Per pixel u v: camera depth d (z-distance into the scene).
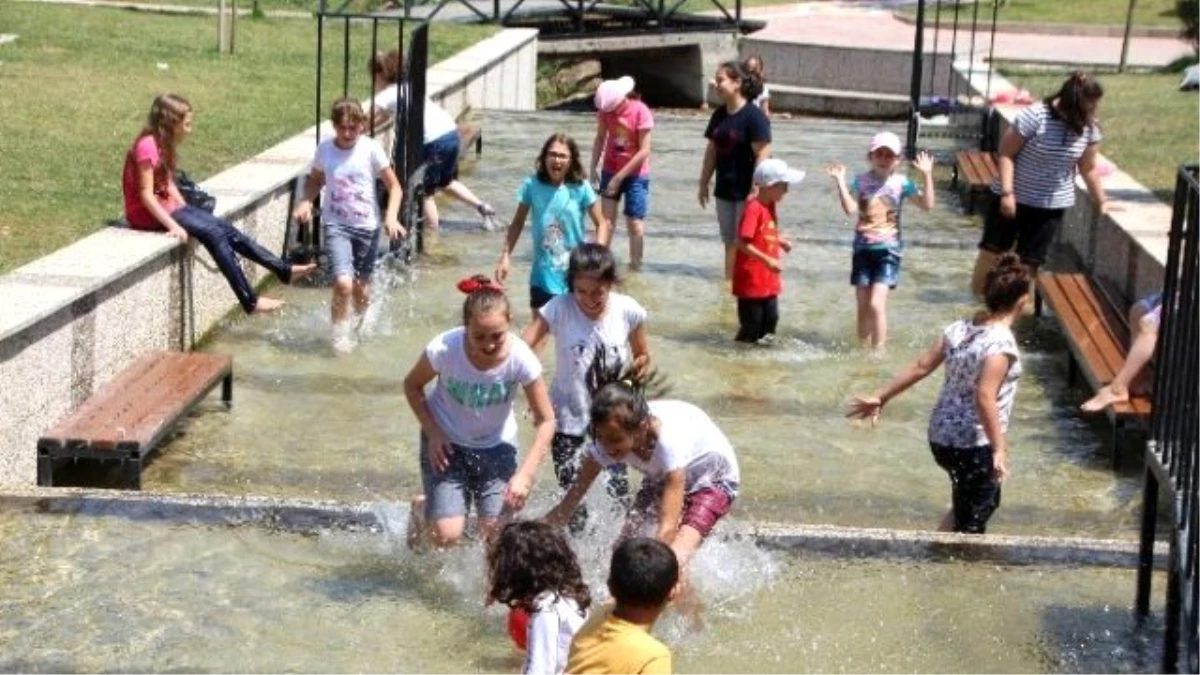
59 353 9.91
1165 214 14.80
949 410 8.79
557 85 33.72
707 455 7.73
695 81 33.12
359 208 12.88
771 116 28.23
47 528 8.50
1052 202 13.76
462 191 16.92
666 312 13.93
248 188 14.05
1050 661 7.48
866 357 12.78
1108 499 9.99
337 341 12.70
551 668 6.00
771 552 8.46
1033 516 9.70
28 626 7.49
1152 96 23.88
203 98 19.56
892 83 32.31
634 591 5.63
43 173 14.23
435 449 8.19
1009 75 27.48
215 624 7.59
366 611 7.76
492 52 26.97
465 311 8.00
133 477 9.34
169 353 11.14
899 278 15.45
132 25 26.05
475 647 7.45
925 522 9.60
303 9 31.27
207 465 10.04
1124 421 10.23
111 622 7.57
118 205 13.19
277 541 8.46
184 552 8.30
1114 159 18.44
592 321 8.66
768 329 13.05
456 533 8.15
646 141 15.35
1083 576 8.34
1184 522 7.03
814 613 7.87
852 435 10.99
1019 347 13.21
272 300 13.03
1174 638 7.29
